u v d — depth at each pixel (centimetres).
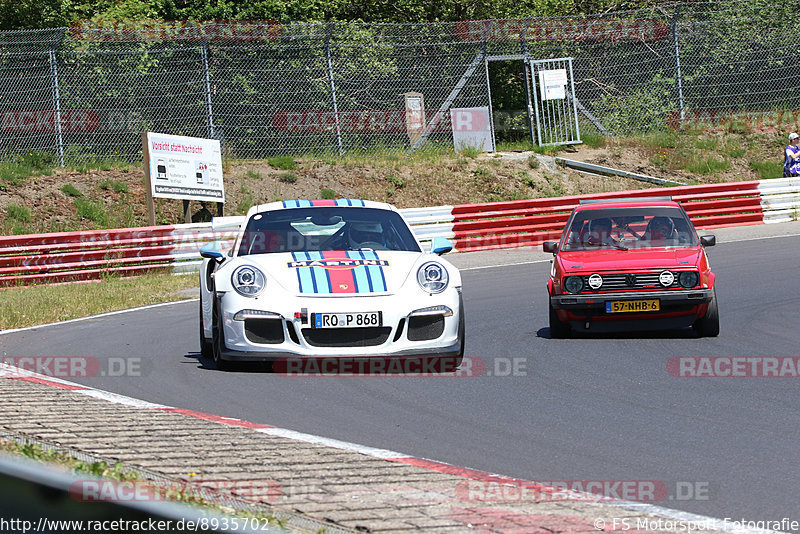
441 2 10069
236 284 2927
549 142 9531
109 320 4312
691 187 7462
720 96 9869
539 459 1994
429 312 2900
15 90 7944
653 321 3606
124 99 8162
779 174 9306
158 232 6450
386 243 3234
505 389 2717
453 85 9325
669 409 2464
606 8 10744
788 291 4634
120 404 2442
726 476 1858
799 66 9794
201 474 1769
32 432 2105
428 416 2395
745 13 9719
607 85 9850
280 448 1998
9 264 5962
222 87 8369
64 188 7681
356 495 1653
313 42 8556
